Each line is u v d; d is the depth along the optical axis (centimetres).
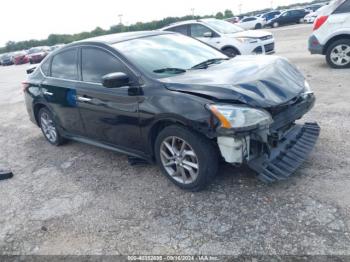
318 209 310
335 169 370
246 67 384
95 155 516
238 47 1023
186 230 312
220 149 325
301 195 333
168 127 355
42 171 490
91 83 441
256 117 312
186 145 354
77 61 469
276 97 337
